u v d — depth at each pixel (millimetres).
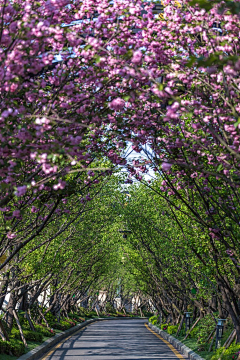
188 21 8133
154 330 41250
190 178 10695
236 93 7863
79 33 8102
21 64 6793
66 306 45531
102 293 86500
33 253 18234
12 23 6820
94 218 25844
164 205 21625
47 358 17188
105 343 25203
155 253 28219
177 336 27234
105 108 8477
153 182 18594
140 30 8742
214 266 14227
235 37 7461
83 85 8656
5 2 7066
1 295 17625
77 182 12203
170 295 34438
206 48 7945
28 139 7289
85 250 29656
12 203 10672
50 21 7504
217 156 8672
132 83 7953
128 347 22875
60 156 6938
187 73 7895
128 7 7895
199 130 9453
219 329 17359
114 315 80438
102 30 7887
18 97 7633
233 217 11266
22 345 16375
